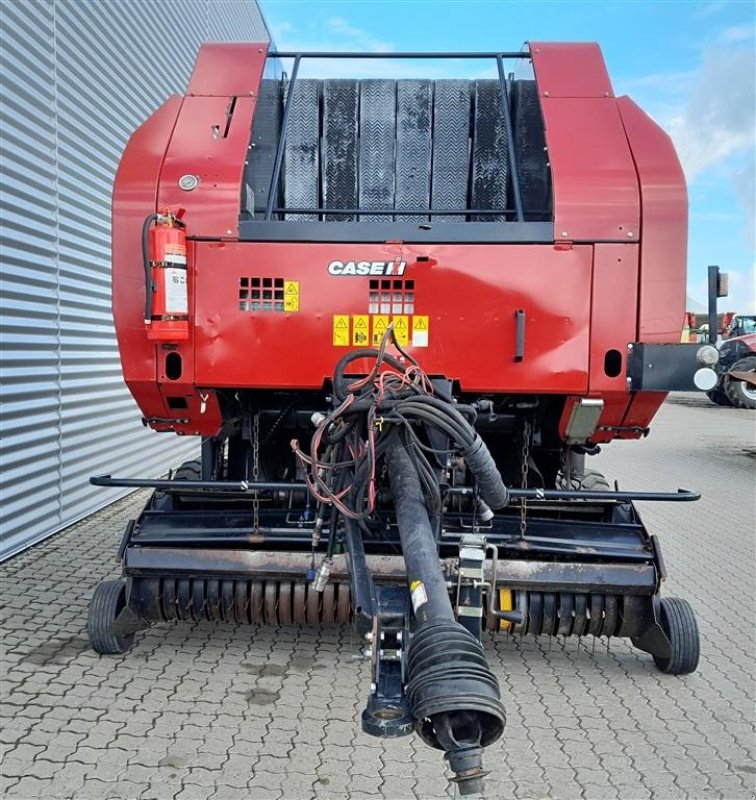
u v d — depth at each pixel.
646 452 11.25
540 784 2.62
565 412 3.22
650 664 3.67
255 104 3.38
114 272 3.09
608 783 2.64
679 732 3.02
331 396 3.07
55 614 4.04
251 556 3.10
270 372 3.08
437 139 3.92
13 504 4.98
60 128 5.46
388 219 3.95
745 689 3.42
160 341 3.08
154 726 2.92
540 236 3.06
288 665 3.51
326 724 2.98
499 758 2.78
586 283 3.06
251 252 3.05
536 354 3.07
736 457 10.79
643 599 3.11
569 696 3.30
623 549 3.11
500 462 4.02
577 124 3.29
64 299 5.58
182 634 3.83
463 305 3.05
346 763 2.71
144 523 3.27
